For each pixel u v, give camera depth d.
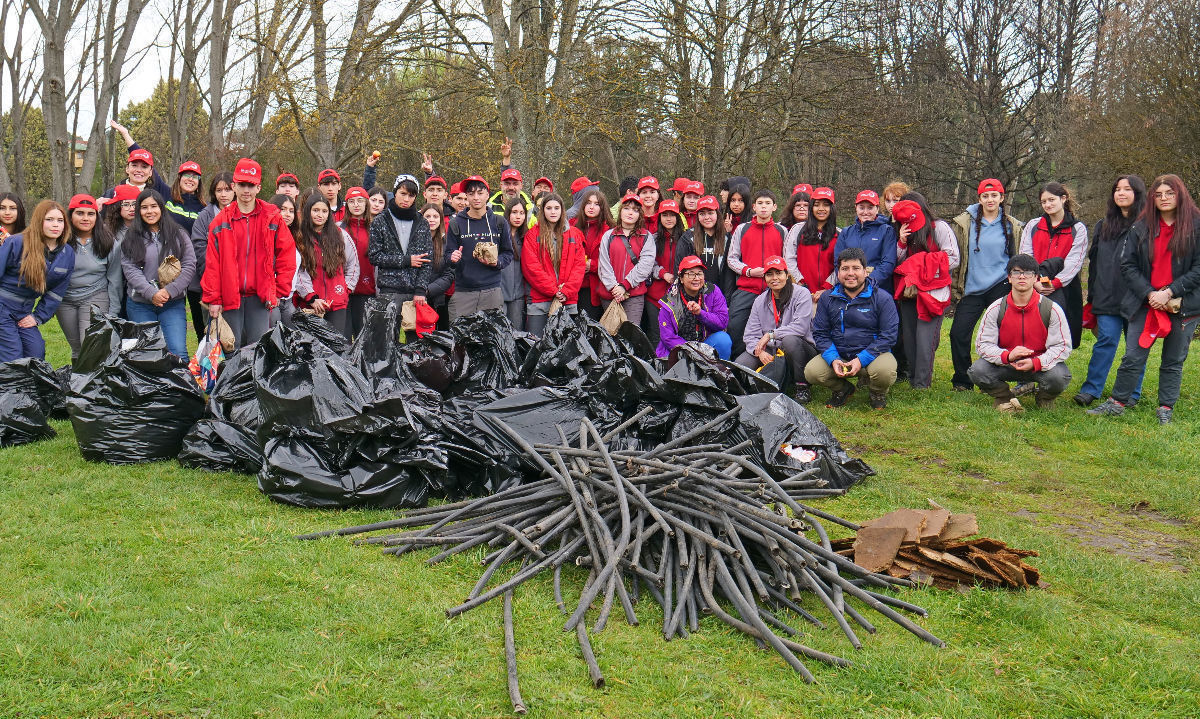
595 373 5.59
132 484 5.14
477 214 8.06
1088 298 7.86
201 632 3.38
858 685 3.13
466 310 8.05
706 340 7.70
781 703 3.03
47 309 6.92
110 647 3.22
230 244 6.82
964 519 4.03
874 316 7.49
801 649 3.29
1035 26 25.39
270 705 2.93
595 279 8.47
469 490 4.99
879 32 21.92
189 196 8.34
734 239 8.24
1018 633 3.55
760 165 25.14
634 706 2.98
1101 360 7.68
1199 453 6.20
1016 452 6.36
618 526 4.00
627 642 3.38
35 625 3.37
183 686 3.00
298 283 7.43
